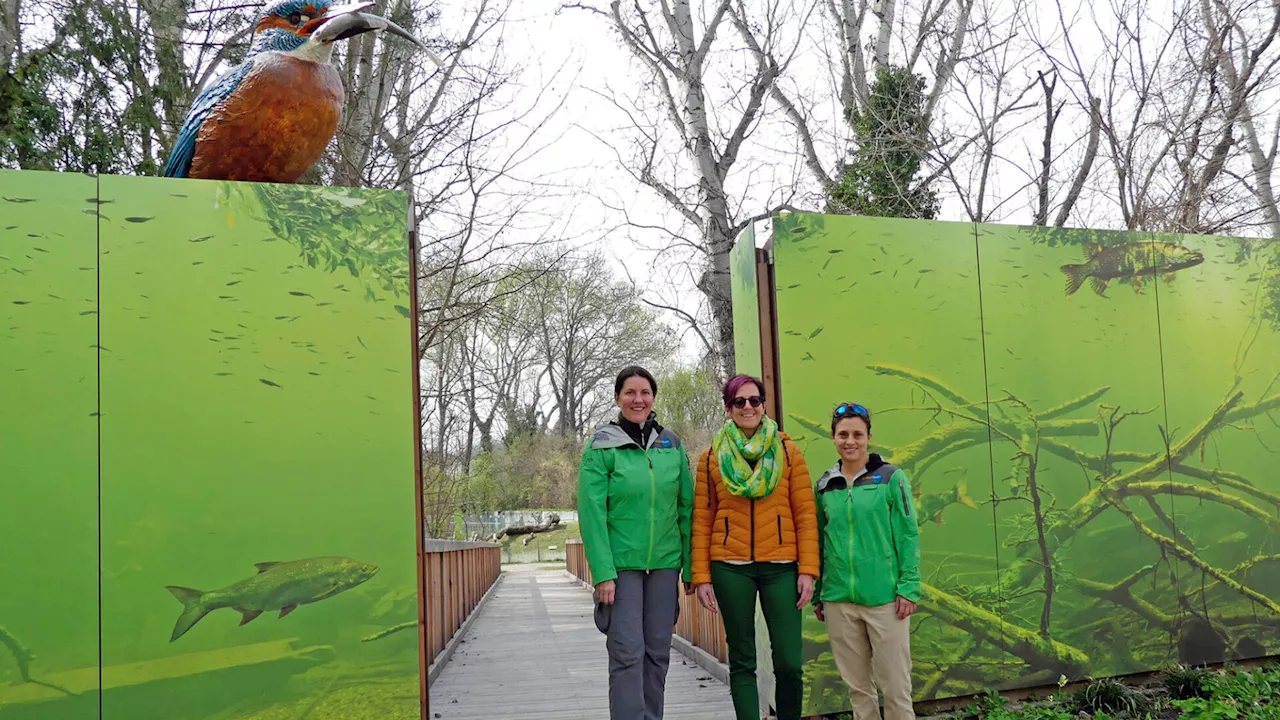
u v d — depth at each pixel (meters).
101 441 3.49
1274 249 5.64
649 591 3.71
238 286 3.68
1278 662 5.37
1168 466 5.22
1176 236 5.40
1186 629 5.15
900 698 3.57
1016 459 4.90
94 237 3.57
